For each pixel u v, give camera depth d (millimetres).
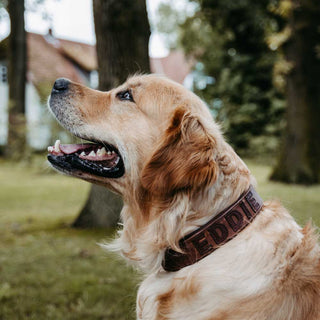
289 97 3553
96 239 1727
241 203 665
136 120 793
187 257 658
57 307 1096
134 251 754
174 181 668
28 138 5066
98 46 1680
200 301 627
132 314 1051
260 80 6527
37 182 3941
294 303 607
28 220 2152
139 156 780
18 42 5504
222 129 776
